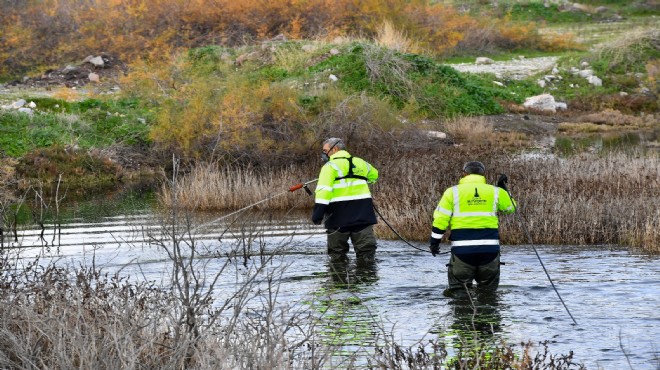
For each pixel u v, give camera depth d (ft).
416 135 135.23
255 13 193.77
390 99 157.17
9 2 187.42
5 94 155.63
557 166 103.65
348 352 41.27
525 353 36.70
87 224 89.45
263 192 100.78
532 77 201.77
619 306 49.93
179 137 127.13
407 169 101.45
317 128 124.88
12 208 103.30
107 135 138.00
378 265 64.64
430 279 59.16
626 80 204.64
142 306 39.14
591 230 75.00
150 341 32.73
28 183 119.85
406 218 78.79
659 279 57.21
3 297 38.81
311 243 75.00
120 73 169.58
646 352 40.88
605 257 66.13
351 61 169.07
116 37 184.34
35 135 131.64
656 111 194.70
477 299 52.42
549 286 55.42
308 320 46.83
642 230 72.95
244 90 126.62
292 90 131.95
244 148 120.37
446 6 253.44
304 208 100.53
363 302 52.54
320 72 165.68
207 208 99.91
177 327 33.73
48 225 89.66
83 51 183.32
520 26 236.84
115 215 95.71
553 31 255.29
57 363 31.86
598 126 174.09
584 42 238.27
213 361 32.65
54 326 35.09
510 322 46.98
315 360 35.32
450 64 212.64
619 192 85.97
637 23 261.03
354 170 67.05
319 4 195.93
